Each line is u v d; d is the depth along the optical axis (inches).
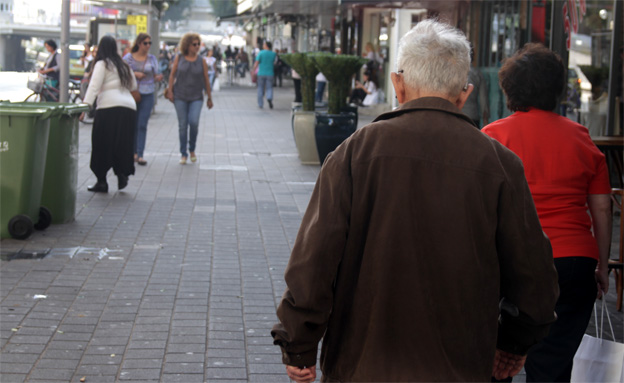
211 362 184.7
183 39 491.2
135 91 403.5
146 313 217.0
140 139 488.1
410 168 93.9
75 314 214.1
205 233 315.9
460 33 101.6
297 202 387.5
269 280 253.3
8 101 318.3
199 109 499.5
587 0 429.1
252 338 201.2
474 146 94.8
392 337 93.2
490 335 95.4
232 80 1771.7
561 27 418.3
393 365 92.7
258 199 392.2
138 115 485.7
